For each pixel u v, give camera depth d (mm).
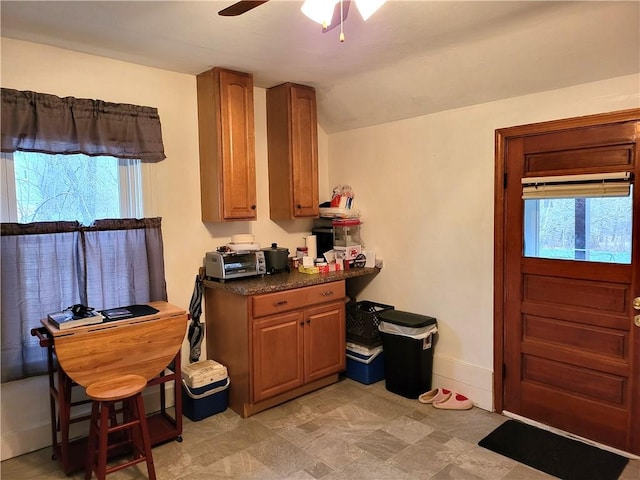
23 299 2582
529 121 2918
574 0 2160
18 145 2529
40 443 2744
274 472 2484
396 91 3402
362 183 4055
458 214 3354
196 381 3057
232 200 3293
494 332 3180
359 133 4039
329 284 3504
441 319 3514
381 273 3963
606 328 2682
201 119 3336
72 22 2367
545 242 2914
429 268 3576
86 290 2809
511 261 3066
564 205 2816
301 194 3707
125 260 2965
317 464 2559
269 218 3867
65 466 2455
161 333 2635
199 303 3398
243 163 3342
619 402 2654
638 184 2510
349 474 2461
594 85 2637
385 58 2975
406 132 3658
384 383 3723
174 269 3301
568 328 2838
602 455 2619
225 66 3146
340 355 3645
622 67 2498
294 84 3605
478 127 3188
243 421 3076
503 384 3164
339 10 2148
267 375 3164
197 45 2717
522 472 2457
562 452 2654
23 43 2594
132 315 2613
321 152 4305
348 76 3396
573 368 2830
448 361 3457
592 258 2721
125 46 2721
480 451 2676
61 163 2715
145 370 2588
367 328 3666
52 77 2707
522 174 2975
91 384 2379
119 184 2969
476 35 2574
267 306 3123
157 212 3170
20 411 2684
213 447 2744
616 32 2330
